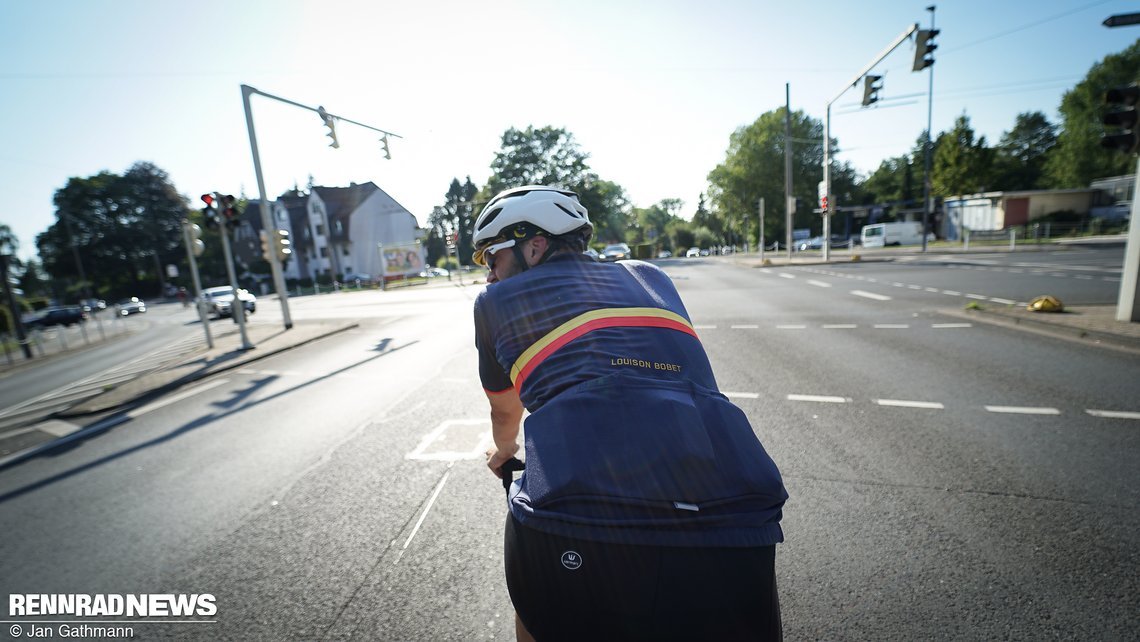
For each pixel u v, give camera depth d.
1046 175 54.84
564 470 0.88
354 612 2.25
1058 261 18.00
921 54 11.09
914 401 4.46
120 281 66.94
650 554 0.83
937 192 44.19
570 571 0.86
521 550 0.93
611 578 0.84
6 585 2.75
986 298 10.25
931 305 9.86
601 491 0.85
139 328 26.64
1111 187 36.88
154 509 3.52
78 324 39.69
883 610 2.00
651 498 0.84
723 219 71.50
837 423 4.05
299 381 7.23
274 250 13.71
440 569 2.53
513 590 0.95
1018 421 3.87
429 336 10.38
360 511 3.18
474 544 2.73
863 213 58.78
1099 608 1.94
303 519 3.14
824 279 16.50
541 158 49.03
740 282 17.11
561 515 0.86
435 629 2.11
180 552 2.90
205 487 3.80
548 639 0.90
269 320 18.45
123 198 64.31
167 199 67.31
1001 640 1.82
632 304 1.13
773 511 0.89
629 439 0.88
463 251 73.25
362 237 54.53
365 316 15.62
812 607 2.05
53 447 5.33
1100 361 5.38
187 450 4.71
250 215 62.34
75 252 61.03
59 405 7.72
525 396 1.08
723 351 6.90
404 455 4.04
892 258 24.58
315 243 57.22
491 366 1.22
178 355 11.71
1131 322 6.79
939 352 6.18
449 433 4.46
